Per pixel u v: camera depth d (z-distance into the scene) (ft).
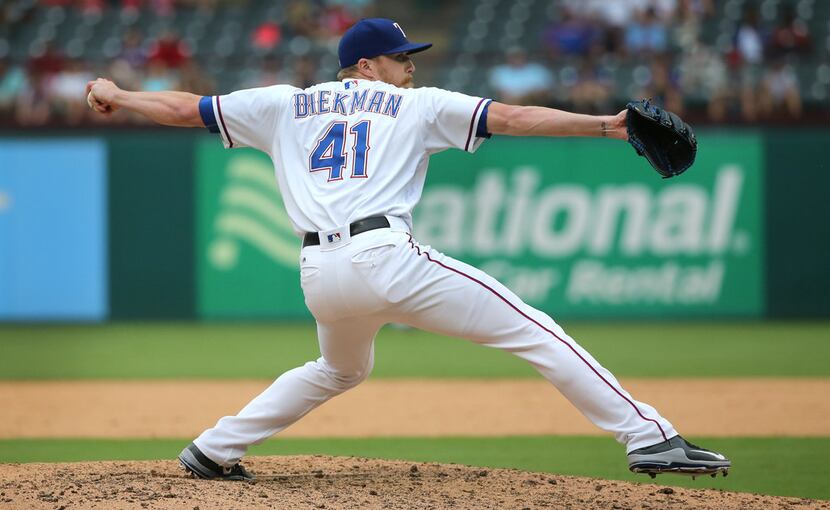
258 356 130.11
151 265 165.27
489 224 163.73
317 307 51.96
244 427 56.13
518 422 88.28
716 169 163.73
